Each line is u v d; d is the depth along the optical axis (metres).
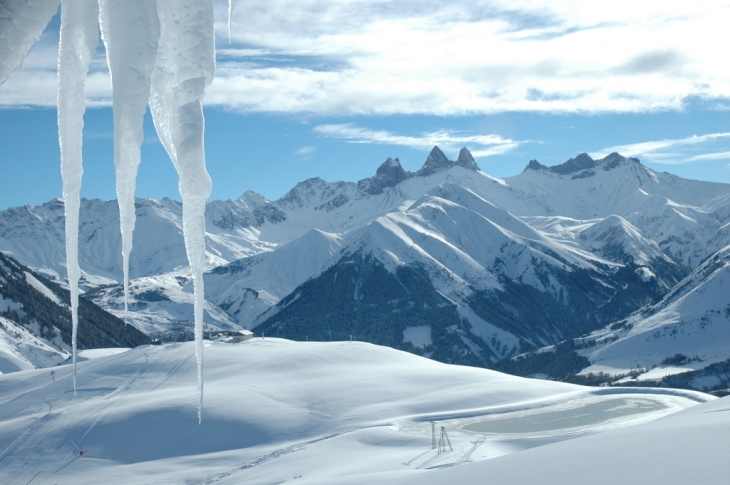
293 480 47.78
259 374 87.69
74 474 57.53
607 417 63.53
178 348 100.81
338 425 67.69
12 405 77.75
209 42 4.17
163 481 54.97
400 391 79.00
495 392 76.44
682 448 8.31
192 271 4.22
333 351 100.50
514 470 9.78
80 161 4.35
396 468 47.44
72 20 4.10
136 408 70.88
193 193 4.11
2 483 55.56
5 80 3.99
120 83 3.93
